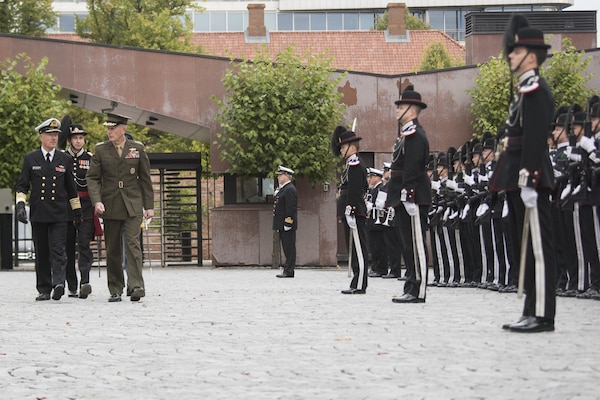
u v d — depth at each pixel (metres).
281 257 38.44
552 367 9.70
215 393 9.13
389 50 73.38
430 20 97.25
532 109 12.34
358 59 72.88
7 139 36.72
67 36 78.69
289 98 36.84
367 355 11.04
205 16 96.81
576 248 19.45
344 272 34.09
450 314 15.37
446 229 24.12
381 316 15.28
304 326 14.15
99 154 19.53
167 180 40.12
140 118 42.06
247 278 29.95
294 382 9.52
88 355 11.83
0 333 14.26
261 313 16.48
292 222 30.50
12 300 20.55
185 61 38.72
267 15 96.94
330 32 75.25
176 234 40.62
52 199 20.11
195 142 51.38
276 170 36.78
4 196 37.12
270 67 37.41
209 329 14.16
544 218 12.53
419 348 11.39
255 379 9.77
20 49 38.59
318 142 37.19
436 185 24.80
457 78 39.16
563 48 43.09
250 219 38.59
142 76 38.66
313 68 37.38
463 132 39.12
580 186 18.83
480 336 12.26
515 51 12.53
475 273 23.59
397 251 29.03
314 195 38.53
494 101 38.00
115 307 18.33
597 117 18.58
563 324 13.38
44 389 9.68
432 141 39.19
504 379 9.18
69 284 21.39
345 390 9.02
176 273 33.78
